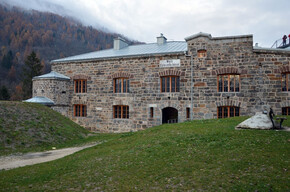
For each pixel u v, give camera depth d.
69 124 21.05
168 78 22.47
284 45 27.45
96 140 17.72
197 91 21.12
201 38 21.08
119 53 26.12
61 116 22.02
